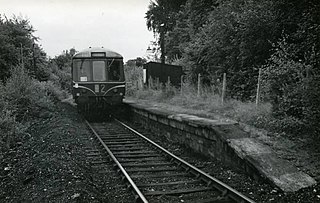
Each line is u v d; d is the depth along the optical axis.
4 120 12.02
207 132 9.57
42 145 10.54
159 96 21.80
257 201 6.32
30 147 10.66
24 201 6.27
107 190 7.23
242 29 14.52
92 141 12.76
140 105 18.88
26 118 16.19
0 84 17.05
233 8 17.41
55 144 10.43
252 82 14.71
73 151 10.06
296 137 8.93
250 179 7.61
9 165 8.90
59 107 23.59
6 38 23.75
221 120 10.90
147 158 10.09
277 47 13.13
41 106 19.62
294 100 9.34
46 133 12.83
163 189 7.26
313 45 10.14
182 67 25.39
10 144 11.29
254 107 11.52
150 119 15.51
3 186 7.33
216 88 17.48
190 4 25.52
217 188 7.07
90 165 9.12
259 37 14.05
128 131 15.27
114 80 18.39
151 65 26.31
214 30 18.08
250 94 15.11
